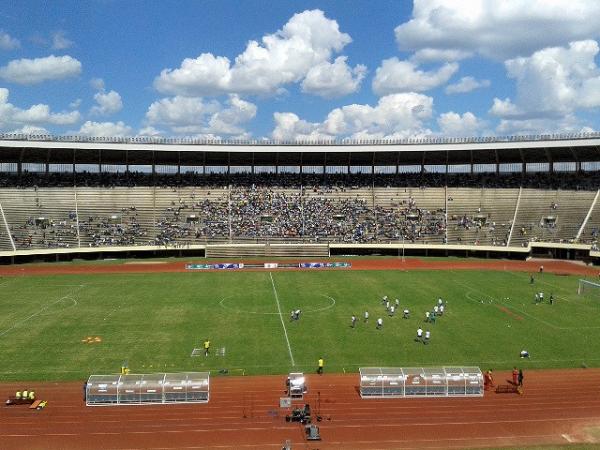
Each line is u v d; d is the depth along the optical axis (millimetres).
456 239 108000
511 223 109125
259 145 117562
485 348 49750
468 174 125438
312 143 118000
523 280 82938
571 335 53875
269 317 60000
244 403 38594
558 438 33844
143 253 107500
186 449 32344
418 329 52688
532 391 40906
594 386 41906
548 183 116250
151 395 38406
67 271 89750
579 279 83438
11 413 36844
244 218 115375
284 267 95438
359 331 54781
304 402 38844
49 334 53375
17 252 95312
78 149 111875
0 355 47469
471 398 39719
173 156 123562
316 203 120938
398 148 117000
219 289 75562
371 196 122750
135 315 60656
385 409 37844
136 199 116438
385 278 84938
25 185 112312
